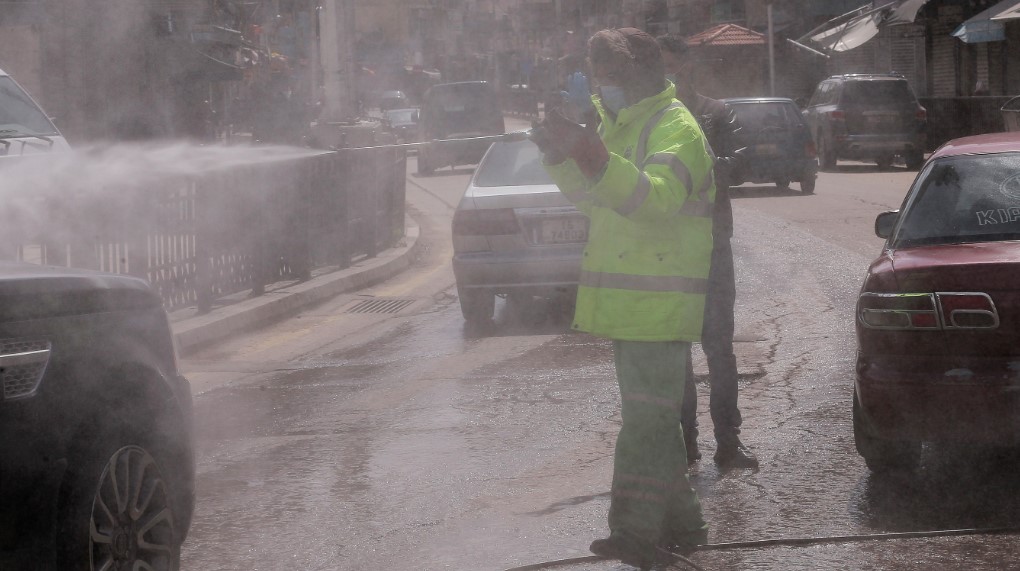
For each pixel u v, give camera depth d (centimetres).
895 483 561
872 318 534
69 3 2170
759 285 1231
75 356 367
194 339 997
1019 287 506
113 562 380
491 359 912
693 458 609
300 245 1299
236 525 532
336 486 589
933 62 3697
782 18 4306
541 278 1029
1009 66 3300
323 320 1149
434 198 2556
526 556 480
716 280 587
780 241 1571
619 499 435
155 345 416
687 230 425
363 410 757
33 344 352
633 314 419
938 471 579
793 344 918
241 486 595
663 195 394
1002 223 568
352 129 2145
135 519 393
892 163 3078
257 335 1073
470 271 1034
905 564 455
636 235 419
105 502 377
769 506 534
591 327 427
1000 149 613
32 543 350
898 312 525
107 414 379
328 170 1383
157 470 405
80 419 368
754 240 1593
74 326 370
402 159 1716
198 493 585
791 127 2230
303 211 1303
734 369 594
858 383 538
